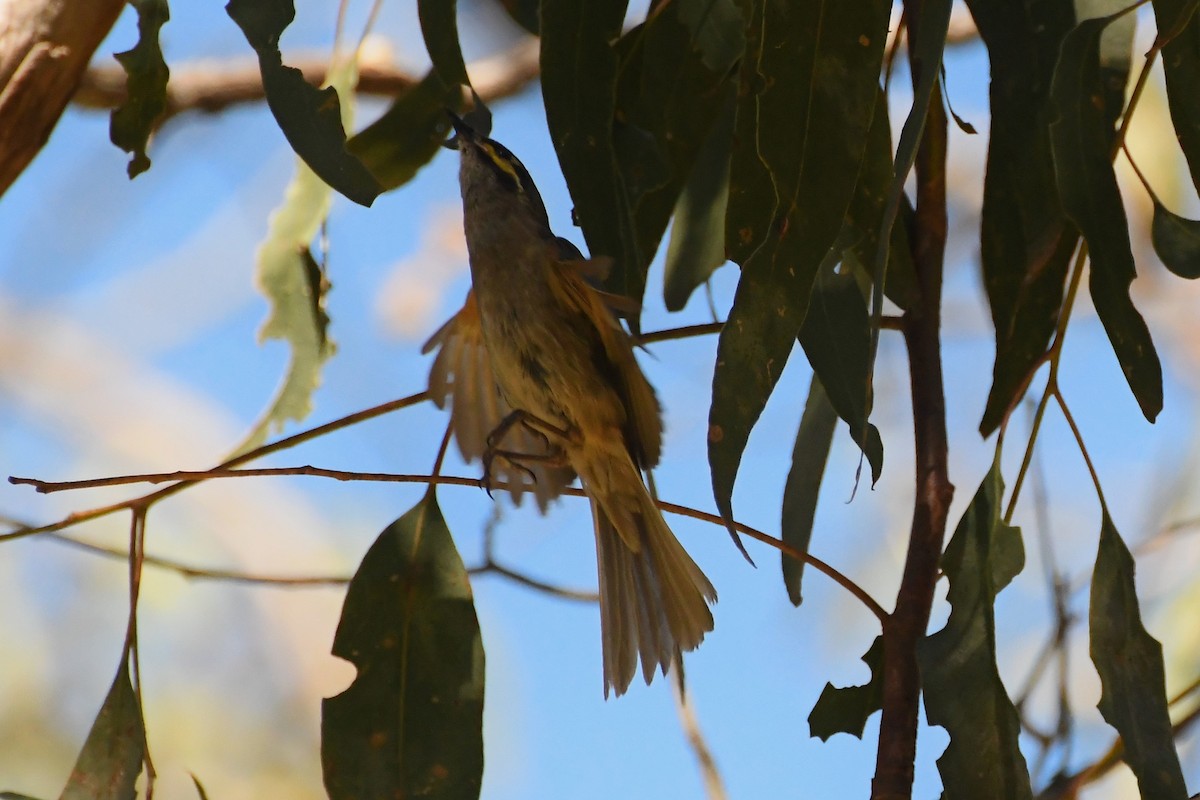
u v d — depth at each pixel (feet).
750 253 19.98
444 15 24.44
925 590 21.44
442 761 22.99
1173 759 20.18
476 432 25.44
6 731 36.29
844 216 19.13
